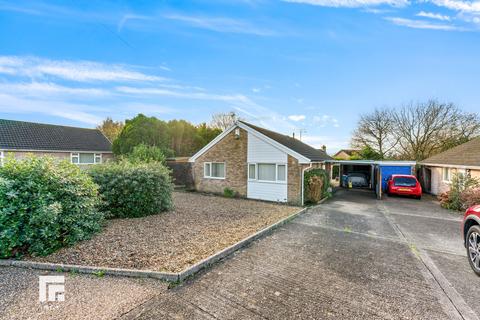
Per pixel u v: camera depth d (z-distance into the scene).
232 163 13.91
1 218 4.17
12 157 5.35
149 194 7.99
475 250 4.14
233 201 11.94
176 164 17.55
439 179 15.64
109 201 7.36
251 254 4.96
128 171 7.78
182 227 6.61
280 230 6.92
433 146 26.17
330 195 15.02
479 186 10.63
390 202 12.73
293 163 11.87
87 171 7.55
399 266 4.43
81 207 5.46
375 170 18.19
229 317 2.83
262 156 12.80
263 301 3.20
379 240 6.07
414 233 6.75
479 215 4.12
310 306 3.10
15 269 3.95
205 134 31.77
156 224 6.84
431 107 26.11
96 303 3.00
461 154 14.71
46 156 5.66
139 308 2.94
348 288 3.59
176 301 3.14
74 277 3.71
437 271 4.23
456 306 3.15
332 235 6.48
